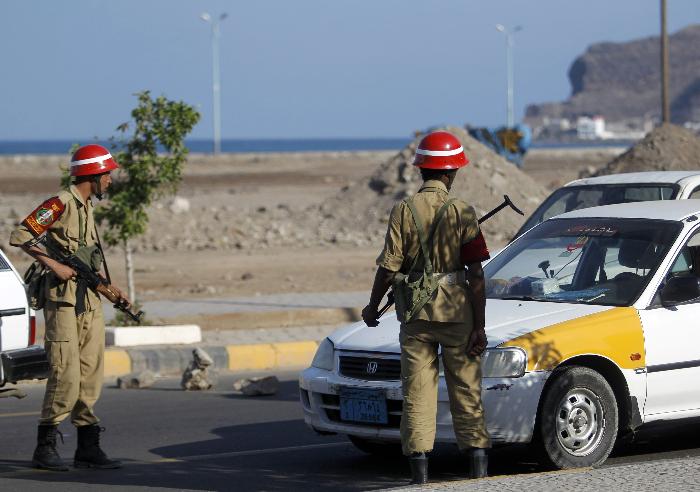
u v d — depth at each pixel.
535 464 20.09
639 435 22.77
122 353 32.50
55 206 18.89
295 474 19.84
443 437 17.97
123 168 35.44
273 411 26.41
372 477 19.59
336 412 19.42
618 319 19.05
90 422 20.11
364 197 81.62
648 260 20.16
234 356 33.56
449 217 16.20
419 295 16.09
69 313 19.16
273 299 44.22
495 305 20.02
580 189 29.72
